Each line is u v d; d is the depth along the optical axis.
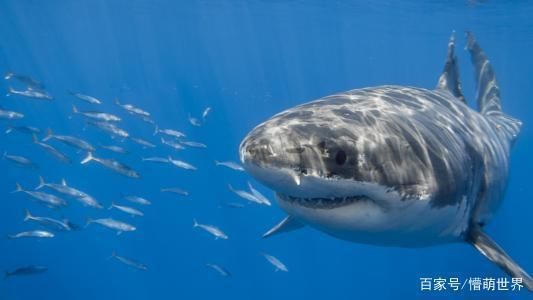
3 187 29.98
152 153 27.00
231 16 38.91
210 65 98.88
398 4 25.70
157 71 106.12
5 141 41.34
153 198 24.50
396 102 3.77
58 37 56.19
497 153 4.49
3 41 57.22
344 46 56.47
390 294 17.05
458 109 4.37
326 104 3.50
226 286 20.72
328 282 19.09
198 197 24.58
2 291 21.91
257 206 21.98
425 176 3.12
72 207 24.45
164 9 36.81
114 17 41.78
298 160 2.71
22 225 26.45
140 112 12.85
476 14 26.95
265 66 97.06
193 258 22.06
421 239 3.65
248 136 2.89
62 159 10.40
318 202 3.01
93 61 90.44
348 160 2.84
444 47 47.06
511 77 70.19
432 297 15.80
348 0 26.14
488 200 4.28
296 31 46.59
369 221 3.04
